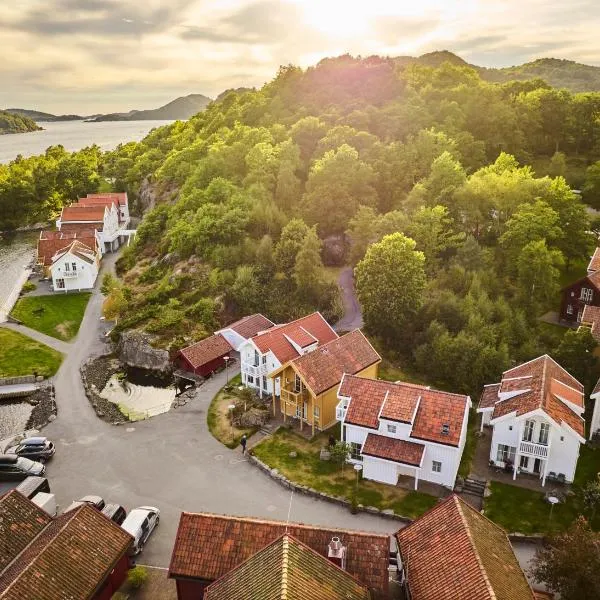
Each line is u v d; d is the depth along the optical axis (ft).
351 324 253.85
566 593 111.55
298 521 148.15
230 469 171.22
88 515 125.29
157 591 127.24
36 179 527.81
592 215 307.17
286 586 92.79
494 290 240.94
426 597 101.19
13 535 126.72
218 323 261.65
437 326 221.25
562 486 158.40
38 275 353.72
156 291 292.81
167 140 571.28
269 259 285.84
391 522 147.64
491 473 164.55
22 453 176.55
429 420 160.04
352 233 281.95
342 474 165.89
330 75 454.81
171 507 155.12
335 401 188.34
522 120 401.29
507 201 265.95
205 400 210.79
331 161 313.94
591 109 414.82
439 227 256.32
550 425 153.58
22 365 246.47
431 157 323.57
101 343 268.82
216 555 113.70
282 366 185.57
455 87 430.61
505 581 101.71
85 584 113.29
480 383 203.10
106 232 407.23
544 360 177.58
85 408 211.61
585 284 229.25
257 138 375.66
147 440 187.52
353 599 99.50
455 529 110.83
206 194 337.31
